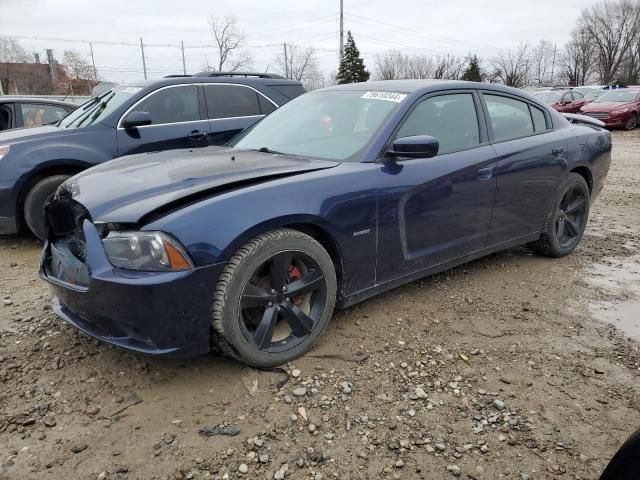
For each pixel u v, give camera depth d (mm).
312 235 3043
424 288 4043
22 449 2283
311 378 2805
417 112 3568
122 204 2607
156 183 2775
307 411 2549
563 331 3428
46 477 2137
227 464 2217
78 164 5164
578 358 3098
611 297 4000
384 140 3328
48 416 2496
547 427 2480
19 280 4254
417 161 3447
